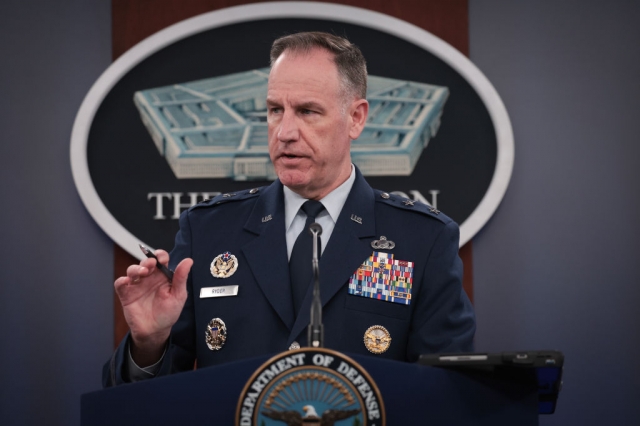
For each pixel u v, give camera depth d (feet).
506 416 7.59
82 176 19.65
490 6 20.65
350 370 7.07
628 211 20.11
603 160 20.24
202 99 20.16
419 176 19.93
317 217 11.28
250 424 6.98
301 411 7.00
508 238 20.13
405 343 10.75
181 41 20.31
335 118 10.81
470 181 19.85
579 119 20.34
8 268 19.95
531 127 20.38
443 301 10.71
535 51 20.54
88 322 19.95
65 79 20.42
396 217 11.43
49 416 19.72
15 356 19.81
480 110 19.98
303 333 10.26
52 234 20.04
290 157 10.75
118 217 19.88
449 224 11.36
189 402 7.43
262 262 10.95
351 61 11.17
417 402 7.38
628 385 19.79
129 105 20.11
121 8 20.65
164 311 9.23
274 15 20.12
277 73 10.84
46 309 19.94
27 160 20.17
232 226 11.59
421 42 20.02
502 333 19.94
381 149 19.99
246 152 20.04
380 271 10.85
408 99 20.08
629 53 20.43
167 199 19.93
